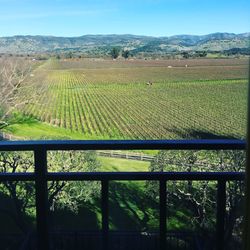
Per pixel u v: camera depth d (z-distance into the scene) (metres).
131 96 44.50
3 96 26.81
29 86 30.05
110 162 14.31
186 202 5.81
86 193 6.09
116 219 7.02
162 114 34.06
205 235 4.22
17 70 28.08
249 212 1.10
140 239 4.19
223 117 31.05
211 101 38.91
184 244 4.32
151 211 6.82
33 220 4.41
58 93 45.16
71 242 4.64
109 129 29.53
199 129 27.27
